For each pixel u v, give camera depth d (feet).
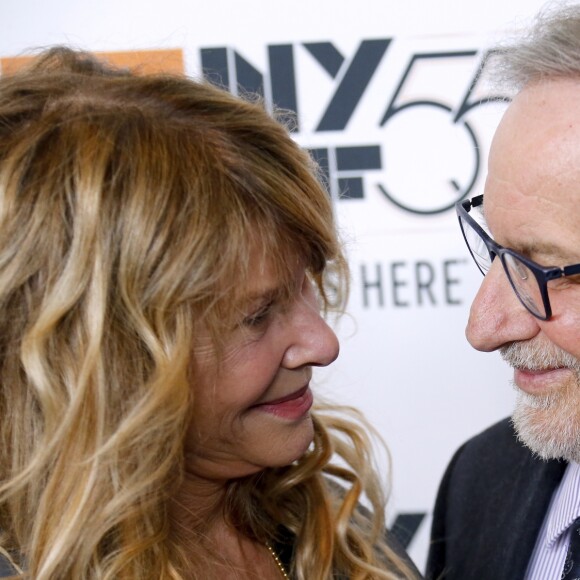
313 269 3.10
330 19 5.83
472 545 4.29
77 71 2.99
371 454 3.99
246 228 2.72
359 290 5.97
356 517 3.80
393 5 5.83
